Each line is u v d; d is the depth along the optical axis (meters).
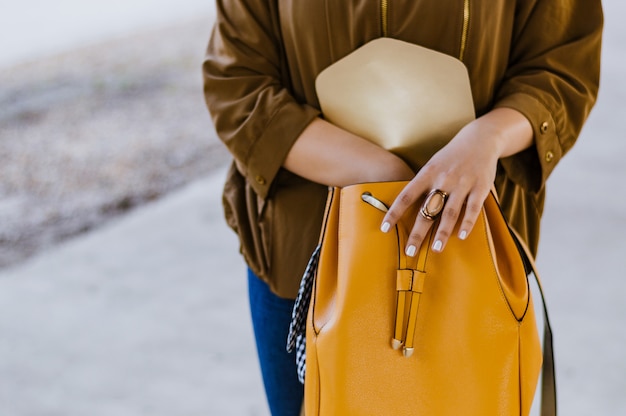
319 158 1.02
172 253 3.07
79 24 6.25
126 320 2.62
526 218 1.14
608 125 4.16
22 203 3.63
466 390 0.87
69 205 3.59
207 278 2.86
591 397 2.07
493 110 1.00
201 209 3.45
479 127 0.95
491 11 1.01
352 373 0.88
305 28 1.04
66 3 6.84
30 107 4.68
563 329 2.39
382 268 0.89
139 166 3.97
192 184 3.76
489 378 0.87
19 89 4.94
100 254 3.11
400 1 1.00
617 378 2.15
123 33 6.00
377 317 0.88
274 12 1.09
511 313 0.88
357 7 1.01
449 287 0.88
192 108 4.66
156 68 5.27
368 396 0.88
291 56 1.08
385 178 0.97
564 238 2.97
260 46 1.09
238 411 2.12
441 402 0.88
